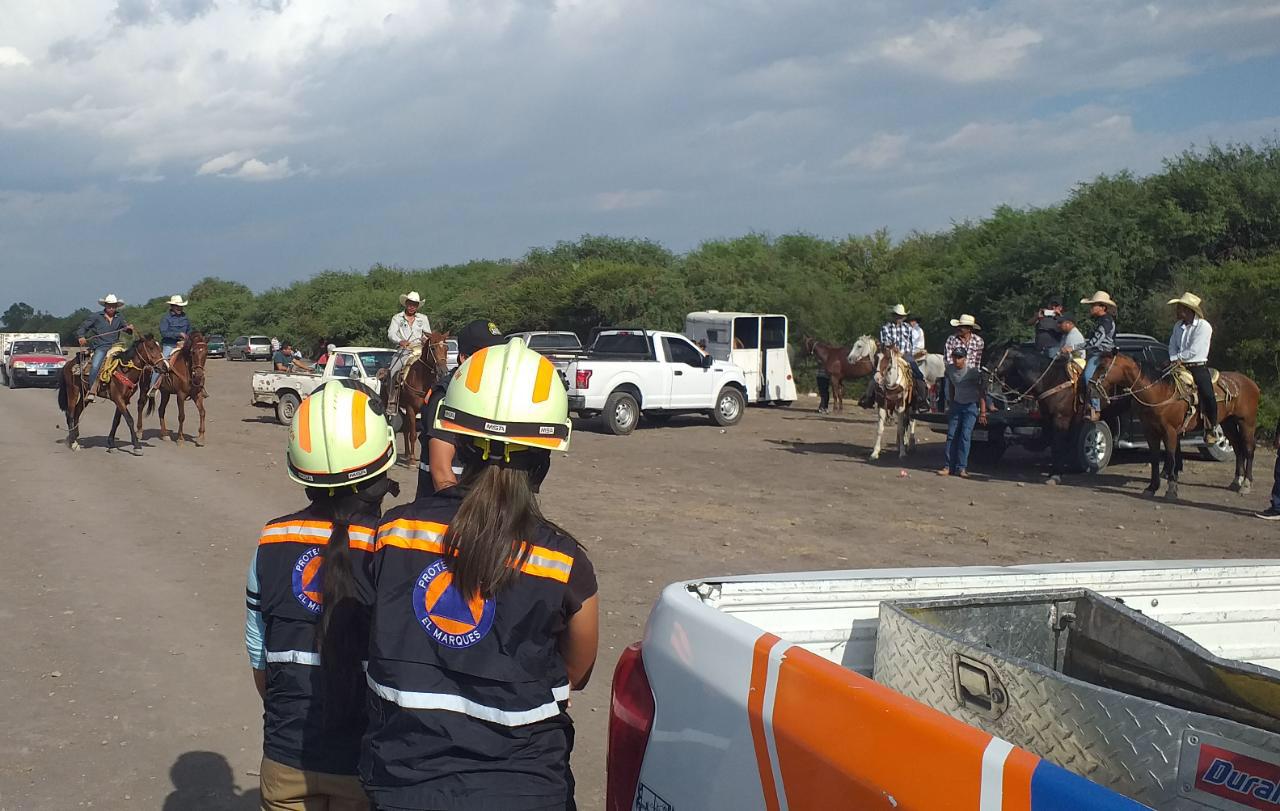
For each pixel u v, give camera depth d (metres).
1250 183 23.83
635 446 18.25
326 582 2.62
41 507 11.66
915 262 37.78
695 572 8.71
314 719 2.66
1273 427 18.39
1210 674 2.52
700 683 2.49
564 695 2.33
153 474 14.33
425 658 2.23
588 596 2.34
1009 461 16.77
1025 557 9.45
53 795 4.66
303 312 67.44
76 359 17.14
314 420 2.74
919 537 10.35
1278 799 1.80
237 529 10.45
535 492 2.40
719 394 21.72
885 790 1.93
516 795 2.21
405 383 15.51
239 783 4.81
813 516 11.48
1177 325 13.02
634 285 38.94
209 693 5.94
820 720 2.11
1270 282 19.45
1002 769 1.75
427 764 2.21
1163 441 13.09
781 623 2.91
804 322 33.94
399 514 2.36
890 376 16.20
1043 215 28.55
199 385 18.22
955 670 2.44
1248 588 3.33
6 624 7.18
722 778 2.36
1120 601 3.08
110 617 7.37
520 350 2.39
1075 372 14.04
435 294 62.22
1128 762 2.03
